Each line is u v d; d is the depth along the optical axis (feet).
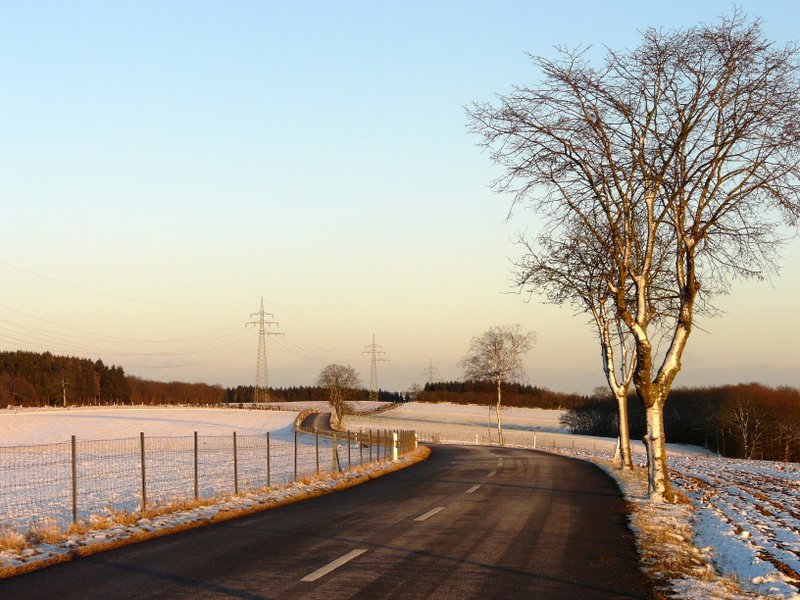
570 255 73.51
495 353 280.31
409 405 569.64
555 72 59.93
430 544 38.58
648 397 61.11
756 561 33.96
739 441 268.41
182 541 39.45
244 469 101.30
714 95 57.31
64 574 30.73
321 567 32.17
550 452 180.75
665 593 27.76
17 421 305.53
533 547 37.81
